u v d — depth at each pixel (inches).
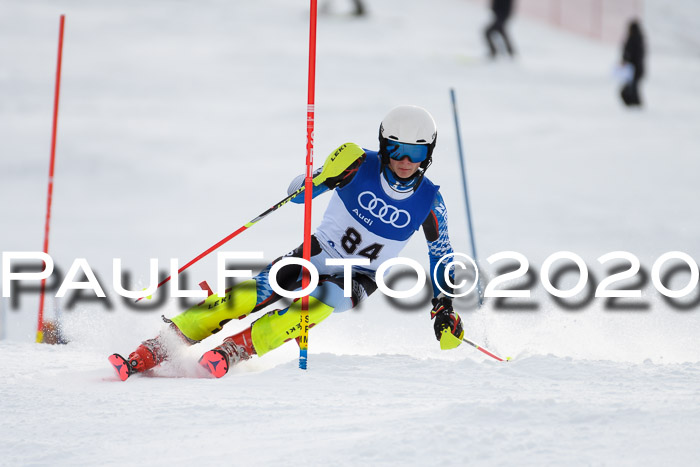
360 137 2372.0
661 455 283.9
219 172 2063.2
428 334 735.1
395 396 418.6
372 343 680.4
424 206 541.6
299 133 2444.6
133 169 2097.7
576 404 351.3
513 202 1702.8
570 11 5002.5
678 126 2549.2
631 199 1734.7
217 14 4114.2
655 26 4891.7
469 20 4426.7
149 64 3260.3
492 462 285.3
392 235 543.8
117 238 1469.0
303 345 500.7
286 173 2038.6
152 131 2461.9
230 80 3085.6
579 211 1625.2
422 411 365.1
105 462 312.7
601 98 2972.4
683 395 386.3
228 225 1579.7
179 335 511.2
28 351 594.2
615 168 2021.4
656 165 2050.9
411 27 4143.7
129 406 400.2
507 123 2566.4
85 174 2073.1
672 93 3166.8
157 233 1515.7
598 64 3678.6
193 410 387.5
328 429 343.9
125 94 2893.7
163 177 2031.3
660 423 319.9
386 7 4581.7
